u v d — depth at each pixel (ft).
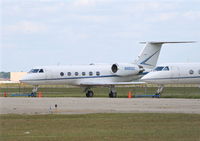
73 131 193.36
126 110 278.87
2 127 206.28
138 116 242.78
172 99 399.44
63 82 495.82
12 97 464.65
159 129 196.95
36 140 170.71
